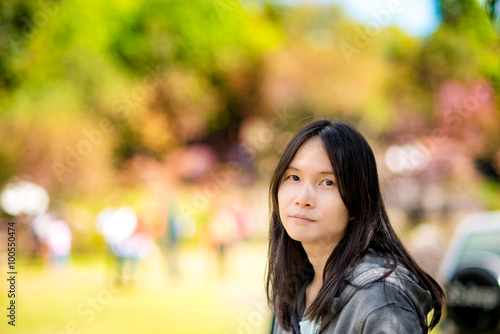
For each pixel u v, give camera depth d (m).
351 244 1.45
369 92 19.22
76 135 17.98
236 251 12.32
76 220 15.56
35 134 17.59
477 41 15.77
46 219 12.77
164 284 9.80
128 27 22.88
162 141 21.02
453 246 4.52
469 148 15.65
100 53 21.59
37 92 19.03
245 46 23.58
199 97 22.56
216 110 23.47
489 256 4.16
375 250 1.47
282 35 23.66
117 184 18.84
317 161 1.47
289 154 1.52
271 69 22.08
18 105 18.30
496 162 15.66
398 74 18.88
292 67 21.25
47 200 15.25
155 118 20.95
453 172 15.41
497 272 4.05
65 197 17.36
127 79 21.83
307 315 1.46
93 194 17.61
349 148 1.48
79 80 19.95
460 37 16.70
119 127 20.25
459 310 4.19
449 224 13.91
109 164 18.94
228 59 23.38
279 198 1.55
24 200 14.58
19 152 17.45
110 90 20.12
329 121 1.55
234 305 7.77
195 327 6.50
